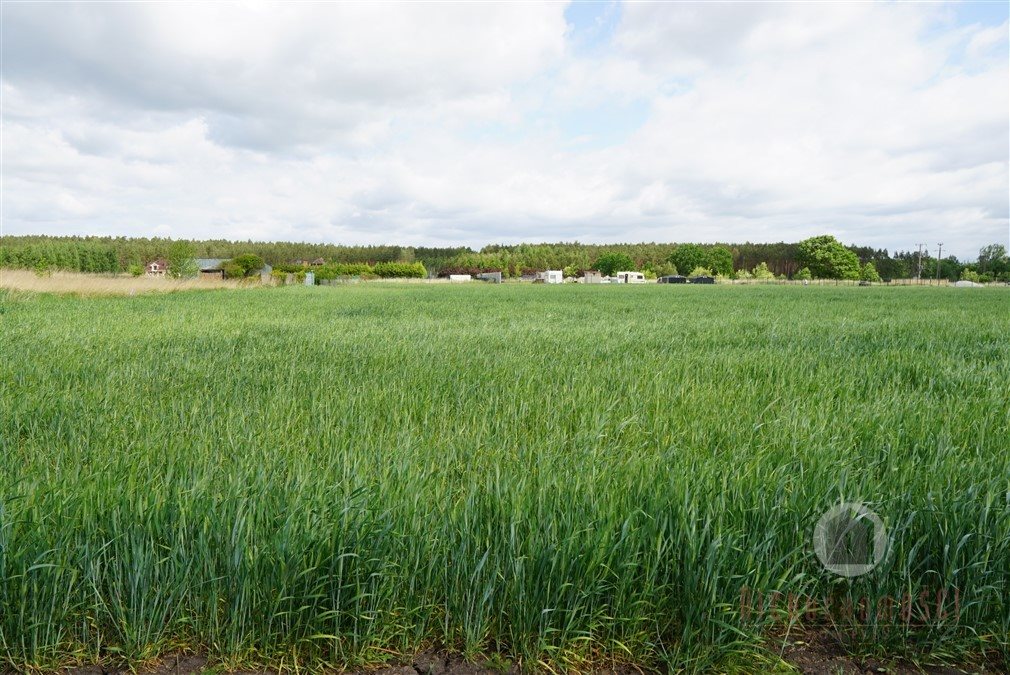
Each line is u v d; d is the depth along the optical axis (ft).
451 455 11.37
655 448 12.14
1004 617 7.48
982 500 8.68
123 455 10.83
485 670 7.06
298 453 11.56
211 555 7.38
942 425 13.41
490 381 19.54
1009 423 13.87
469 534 7.54
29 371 21.12
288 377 20.83
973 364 23.35
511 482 9.21
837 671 7.20
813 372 21.74
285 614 7.12
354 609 7.11
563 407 15.87
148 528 7.43
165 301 77.82
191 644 7.29
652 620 7.30
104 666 7.07
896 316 55.62
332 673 7.07
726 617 7.13
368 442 11.98
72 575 7.00
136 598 7.06
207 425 13.87
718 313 60.39
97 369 21.81
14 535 7.25
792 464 10.59
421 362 24.17
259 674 7.01
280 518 7.75
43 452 11.82
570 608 7.13
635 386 18.37
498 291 150.61
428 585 7.27
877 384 19.62
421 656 7.25
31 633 6.95
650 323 45.32
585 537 7.55
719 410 15.58
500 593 7.35
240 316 51.83
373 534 7.43
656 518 7.71
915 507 8.46
